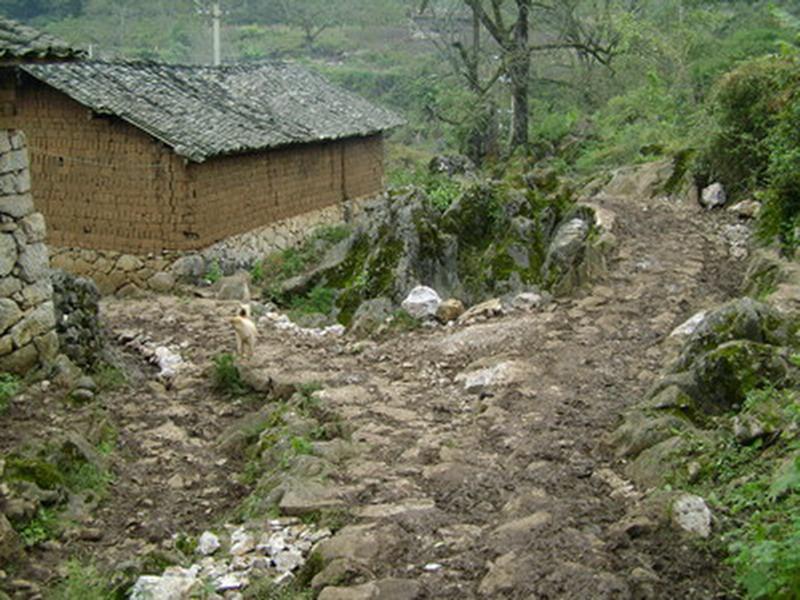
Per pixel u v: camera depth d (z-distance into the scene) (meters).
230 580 5.08
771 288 9.69
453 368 9.27
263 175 17.80
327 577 4.80
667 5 36.09
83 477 6.75
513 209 12.79
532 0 30.02
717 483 5.46
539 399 7.76
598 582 4.36
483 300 11.91
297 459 6.51
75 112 15.74
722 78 15.75
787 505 4.70
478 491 5.91
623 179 16.62
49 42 8.12
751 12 33.69
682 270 11.62
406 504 5.72
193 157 14.93
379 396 8.41
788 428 5.62
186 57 50.03
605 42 35.16
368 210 20.27
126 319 12.20
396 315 11.29
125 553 5.78
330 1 61.50
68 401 8.13
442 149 38.06
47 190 16.23
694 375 6.75
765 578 3.94
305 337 11.05
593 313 10.39
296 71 23.50
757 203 14.00
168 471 7.29
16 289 8.40
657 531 4.84
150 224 15.80
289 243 18.95
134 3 57.94
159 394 9.16
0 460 6.34
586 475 6.04
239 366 9.51
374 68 51.47
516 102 31.12
